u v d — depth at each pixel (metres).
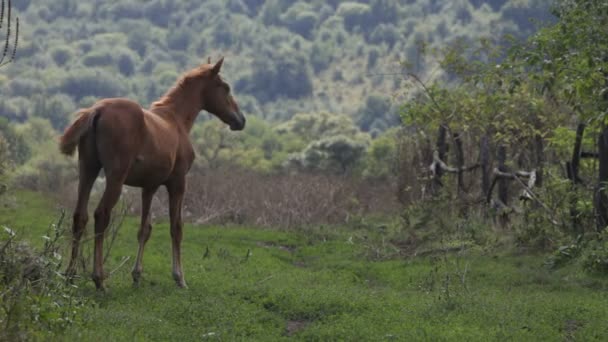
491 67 18.06
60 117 144.12
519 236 15.27
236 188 22.83
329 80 199.75
